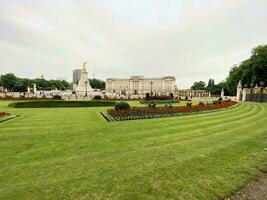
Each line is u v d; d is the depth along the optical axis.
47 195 4.49
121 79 150.12
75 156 7.10
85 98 48.75
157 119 16.31
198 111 22.50
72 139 9.49
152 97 43.56
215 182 5.23
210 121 15.43
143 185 4.98
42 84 125.12
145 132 11.12
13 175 5.51
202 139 9.59
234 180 5.39
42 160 6.69
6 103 31.80
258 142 9.14
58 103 32.53
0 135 10.20
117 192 4.64
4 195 4.50
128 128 12.23
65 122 14.36
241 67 63.56
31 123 13.87
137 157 6.99
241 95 55.34
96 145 8.51
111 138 9.72
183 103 40.28
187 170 5.93
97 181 5.16
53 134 10.48
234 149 7.98
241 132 11.30
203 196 4.56
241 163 6.56
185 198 4.45
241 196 4.66
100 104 32.81
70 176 5.45
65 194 4.54
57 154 7.32
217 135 10.48
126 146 8.37
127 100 45.69
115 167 6.09
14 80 107.25
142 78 144.00
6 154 7.29
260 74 51.72
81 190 4.71
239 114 20.44
